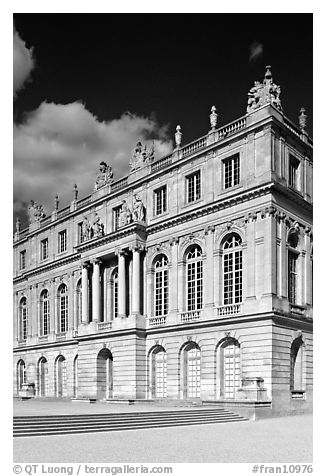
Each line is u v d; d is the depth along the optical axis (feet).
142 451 67.15
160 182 163.02
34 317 226.79
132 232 162.50
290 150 139.54
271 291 125.08
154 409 117.39
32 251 236.22
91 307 184.44
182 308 148.97
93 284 177.68
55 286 214.69
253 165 134.10
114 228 183.21
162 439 79.05
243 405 115.96
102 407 129.49
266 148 131.34
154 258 161.07
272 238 127.65
